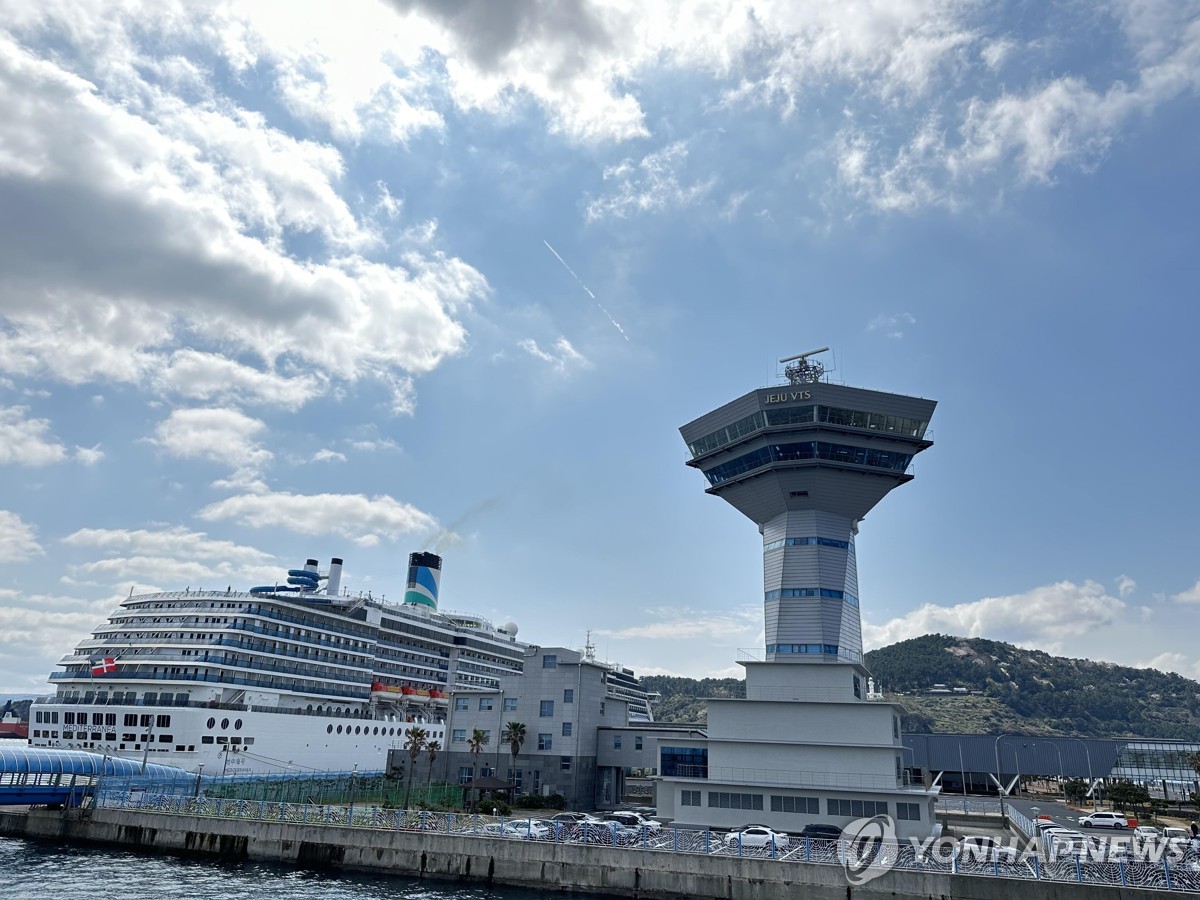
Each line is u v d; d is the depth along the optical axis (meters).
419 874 56.53
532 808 89.00
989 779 139.00
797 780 66.75
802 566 82.88
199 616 98.44
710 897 49.53
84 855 61.81
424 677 130.88
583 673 96.94
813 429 83.56
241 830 62.84
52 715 92.25
